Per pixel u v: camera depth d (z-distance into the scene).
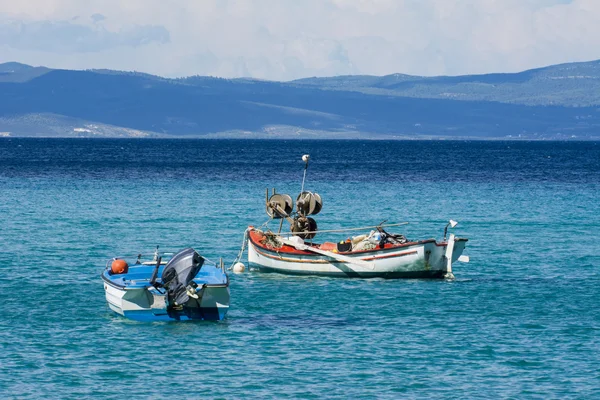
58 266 72.44
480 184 185.25
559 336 50.09
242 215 116.44
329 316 54.91
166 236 93.44
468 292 62.62
